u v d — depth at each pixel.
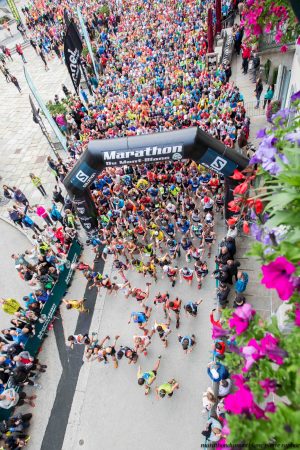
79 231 16.69
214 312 11.94
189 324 11.94
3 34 45.12
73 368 11.90
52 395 11.38
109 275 14.44
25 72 16.67
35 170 21.41
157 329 11.09
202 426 9.67
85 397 11.09
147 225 15.15
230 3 29.16
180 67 24.48
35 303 12.58
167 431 9.79
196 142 11.20
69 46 21.12
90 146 12.23
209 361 10.94
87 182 13.53
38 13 41.25
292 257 2.64
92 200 15.09
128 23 34.59
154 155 11.84
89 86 27.03
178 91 21.77
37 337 12.50
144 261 14.41
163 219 14.13
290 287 2.66
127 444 9.80
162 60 26.17
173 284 13.09
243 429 2.60
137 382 11.00
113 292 13.72
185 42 27.52
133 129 18.97
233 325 3.46
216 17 24.52
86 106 25.77
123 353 10.88
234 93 19.14
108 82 26.55
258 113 19.11
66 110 23.03
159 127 18.08
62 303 13.87
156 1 36.12
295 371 2.93
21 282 15.63
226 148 11.55
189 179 15.60
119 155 12.03
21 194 17.73
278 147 4.13
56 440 10.35
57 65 34.25
